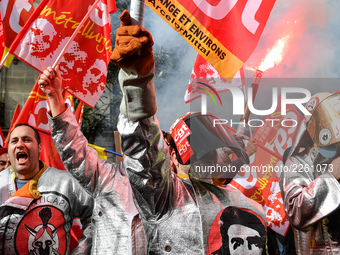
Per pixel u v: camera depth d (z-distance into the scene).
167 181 2.93
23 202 3.84
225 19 3.70
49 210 3.84
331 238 3.59
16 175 4.07
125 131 2.67
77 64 4.24
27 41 4.23
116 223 3.33
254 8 3.68
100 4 4.24
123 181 3.43
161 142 2.78
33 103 4.61
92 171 3.36
